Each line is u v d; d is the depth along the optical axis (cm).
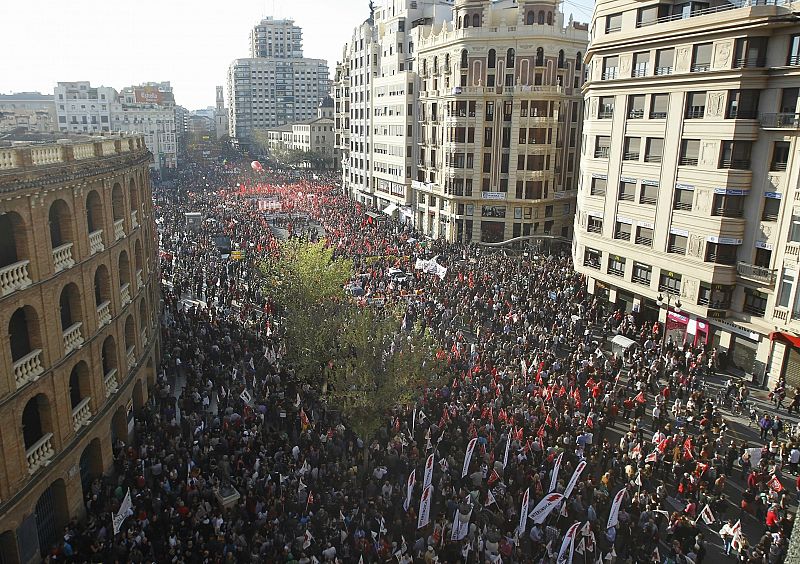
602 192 5047
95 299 2594
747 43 3672
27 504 2041
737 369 4000
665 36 4138
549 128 7256
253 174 15738
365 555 2052
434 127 8338
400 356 2791
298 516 2303
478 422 2917
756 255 3834
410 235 7812
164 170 16775
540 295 4994
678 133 4172
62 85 15912
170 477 2459
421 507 2159
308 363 3247
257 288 5244
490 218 7644
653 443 2880
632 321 4528
